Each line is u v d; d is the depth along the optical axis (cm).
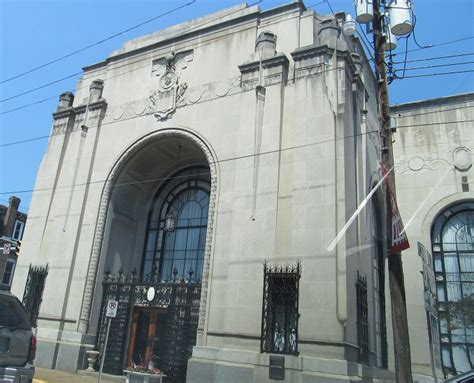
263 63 1490
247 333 1200
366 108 1672
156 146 1747
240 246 1306
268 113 1423
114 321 1594
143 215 1945
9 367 633
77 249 1686
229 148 1476
